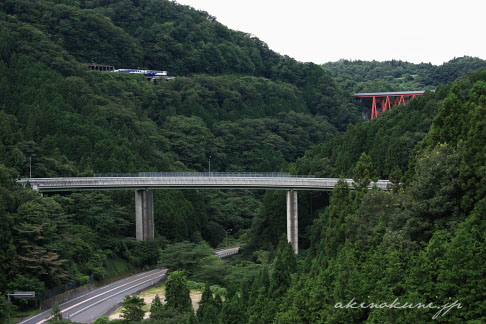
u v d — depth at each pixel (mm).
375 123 198875
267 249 186625
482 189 73875
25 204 134500
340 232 101500
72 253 141875
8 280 121625
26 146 185250
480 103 82750
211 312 89812
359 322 71312
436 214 78000
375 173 111688
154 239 179125
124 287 143625
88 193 180500
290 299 83562
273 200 194625
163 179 174125
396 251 70938
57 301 127688
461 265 62500
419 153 97500
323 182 171750
